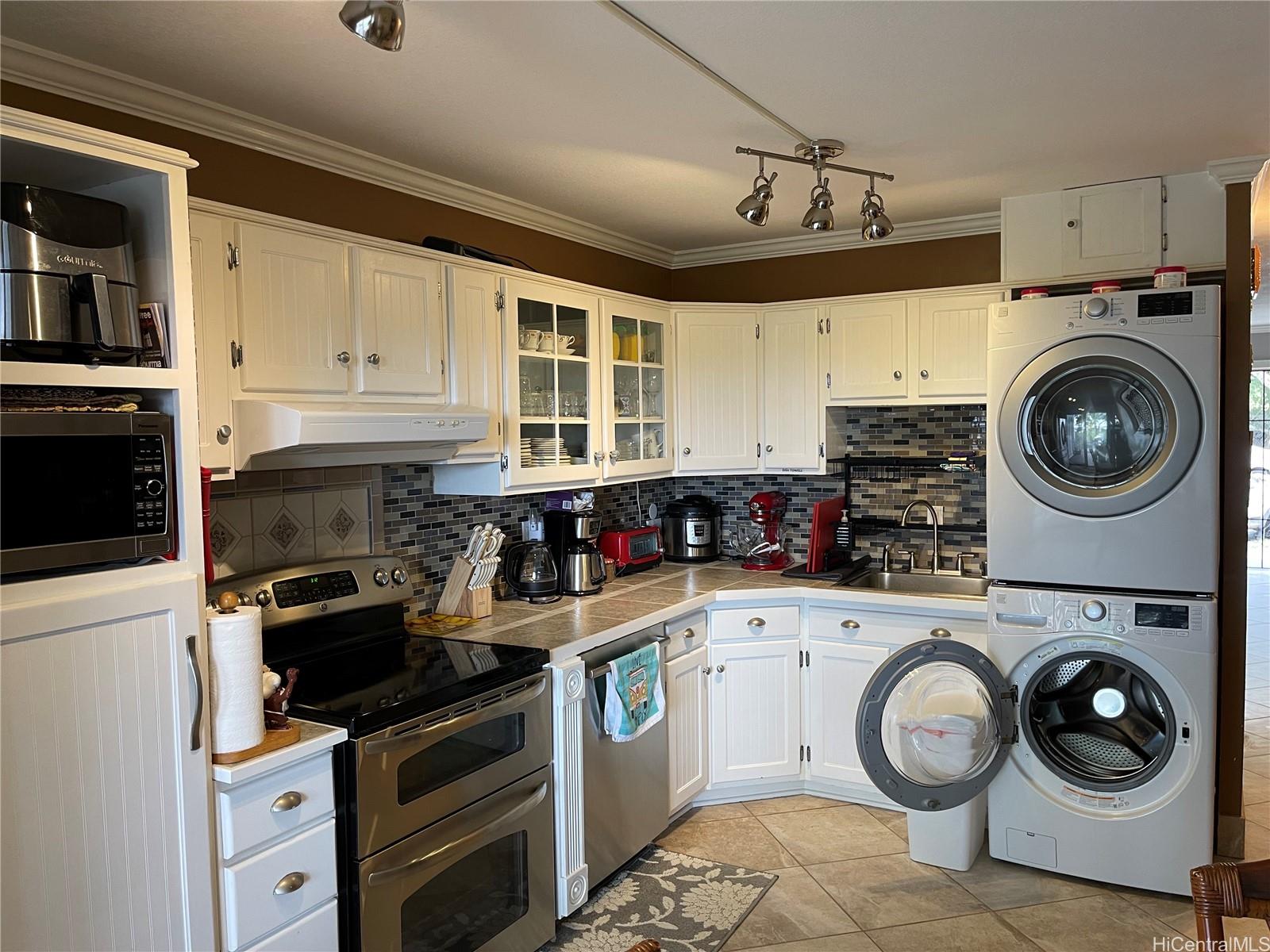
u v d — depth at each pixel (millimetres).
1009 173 3283
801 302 4082
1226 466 3293
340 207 2908
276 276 2361
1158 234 3348
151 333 1793
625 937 2779
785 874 3172
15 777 1531
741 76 2334
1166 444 2912
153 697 1737
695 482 4727
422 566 3260
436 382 2844
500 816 2496
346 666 2572
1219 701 3311
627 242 4285
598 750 2953
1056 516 3076
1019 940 2740
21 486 1554
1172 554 2922
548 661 2729
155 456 1747
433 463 3111
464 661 2611
